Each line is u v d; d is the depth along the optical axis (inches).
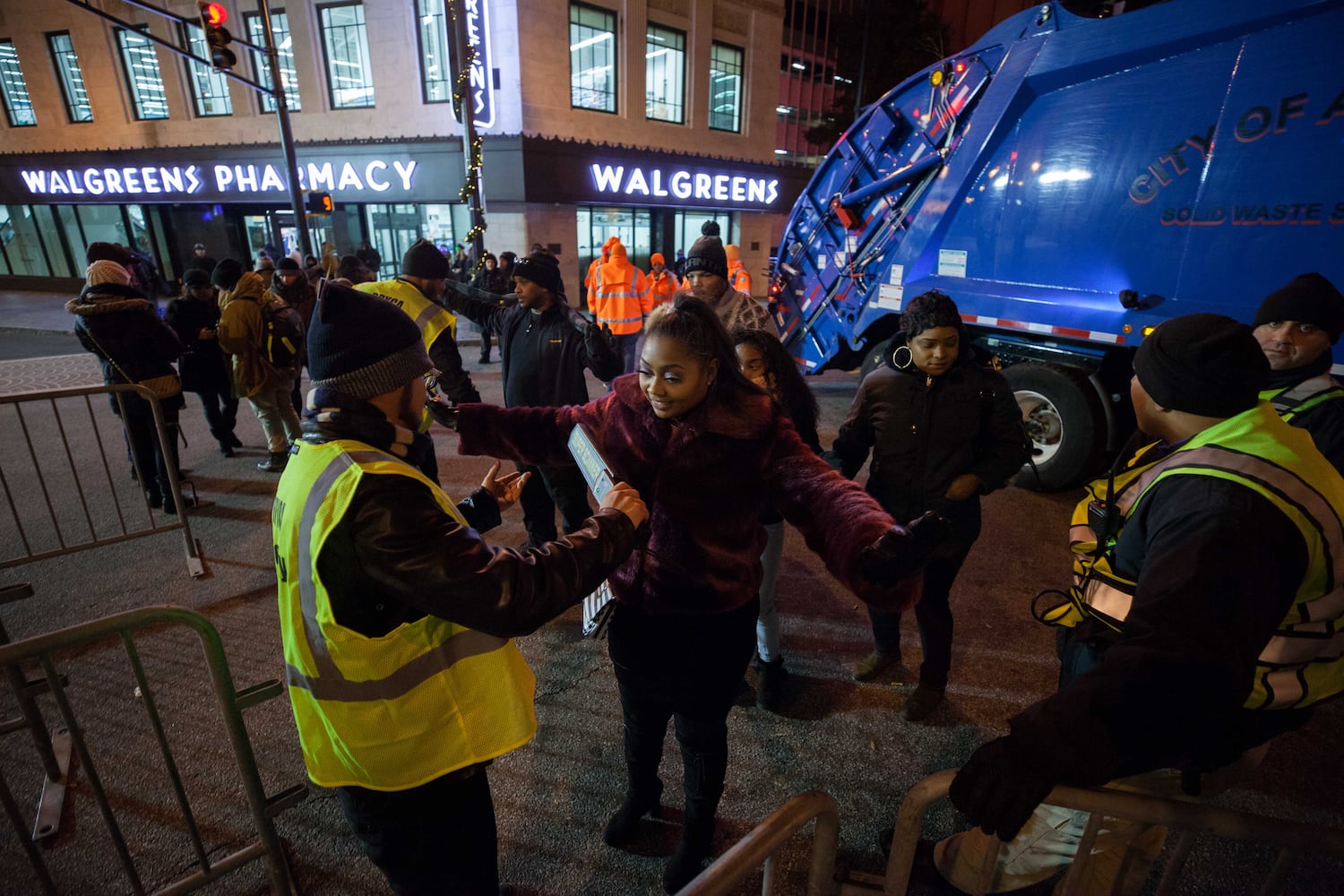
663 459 60.6
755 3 690.8
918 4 743.7
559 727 102.5
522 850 81.7
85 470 209.2
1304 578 40.6
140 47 634.2
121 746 97.0
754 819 86.0
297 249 621.3
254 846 68.6
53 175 701.9
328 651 46.4
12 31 657.0
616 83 614.2
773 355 94.5
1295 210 131.4
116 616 54.2
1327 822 85.4
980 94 191.3
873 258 235.8
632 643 65.7
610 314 318.7
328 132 604.7
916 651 121.2
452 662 50.2
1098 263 165.0
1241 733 45.3
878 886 63.9
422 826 52.3
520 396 135.8
